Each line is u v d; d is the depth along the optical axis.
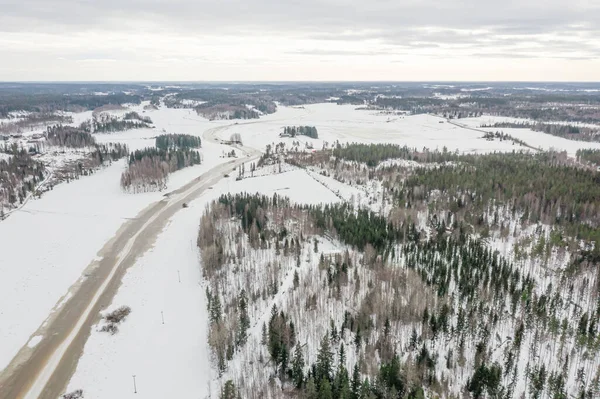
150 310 105.31
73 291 113.75
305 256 125.88
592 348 85.88
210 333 89.12
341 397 71.12
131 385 81.62
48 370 85.06
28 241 140.62
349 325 92.25
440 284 104.25
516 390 80.44
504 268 111.62
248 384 78.00
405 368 78.44
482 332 91.00
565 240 130.00
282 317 87.94
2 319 99.31
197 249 136.88
